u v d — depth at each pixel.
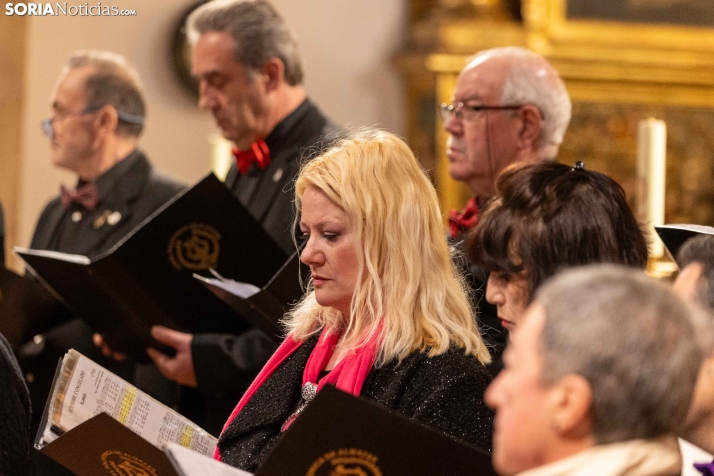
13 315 6.48
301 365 4.09
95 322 5.90
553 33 12.00
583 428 2.07
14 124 11.13
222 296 5.11
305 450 2.96
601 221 3.61
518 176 3.82
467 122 5.89
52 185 11.30
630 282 2.10
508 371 2.18
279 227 6.23
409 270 3.78
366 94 12.18
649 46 12.29
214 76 6.39
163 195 7.30
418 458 2.95
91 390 3.88
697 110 12.57
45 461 6.23
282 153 6.45
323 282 3.87
